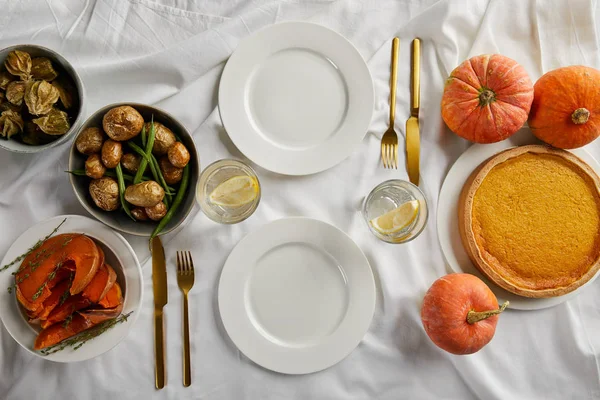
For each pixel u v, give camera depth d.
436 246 1.25
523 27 1.28
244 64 1.20
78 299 1.08
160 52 1.21
